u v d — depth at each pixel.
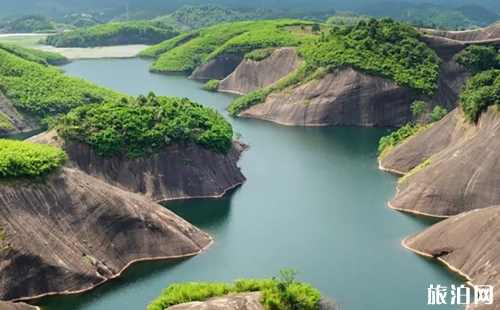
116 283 78.62
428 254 86.12
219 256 86.12
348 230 95.56
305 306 69.44
